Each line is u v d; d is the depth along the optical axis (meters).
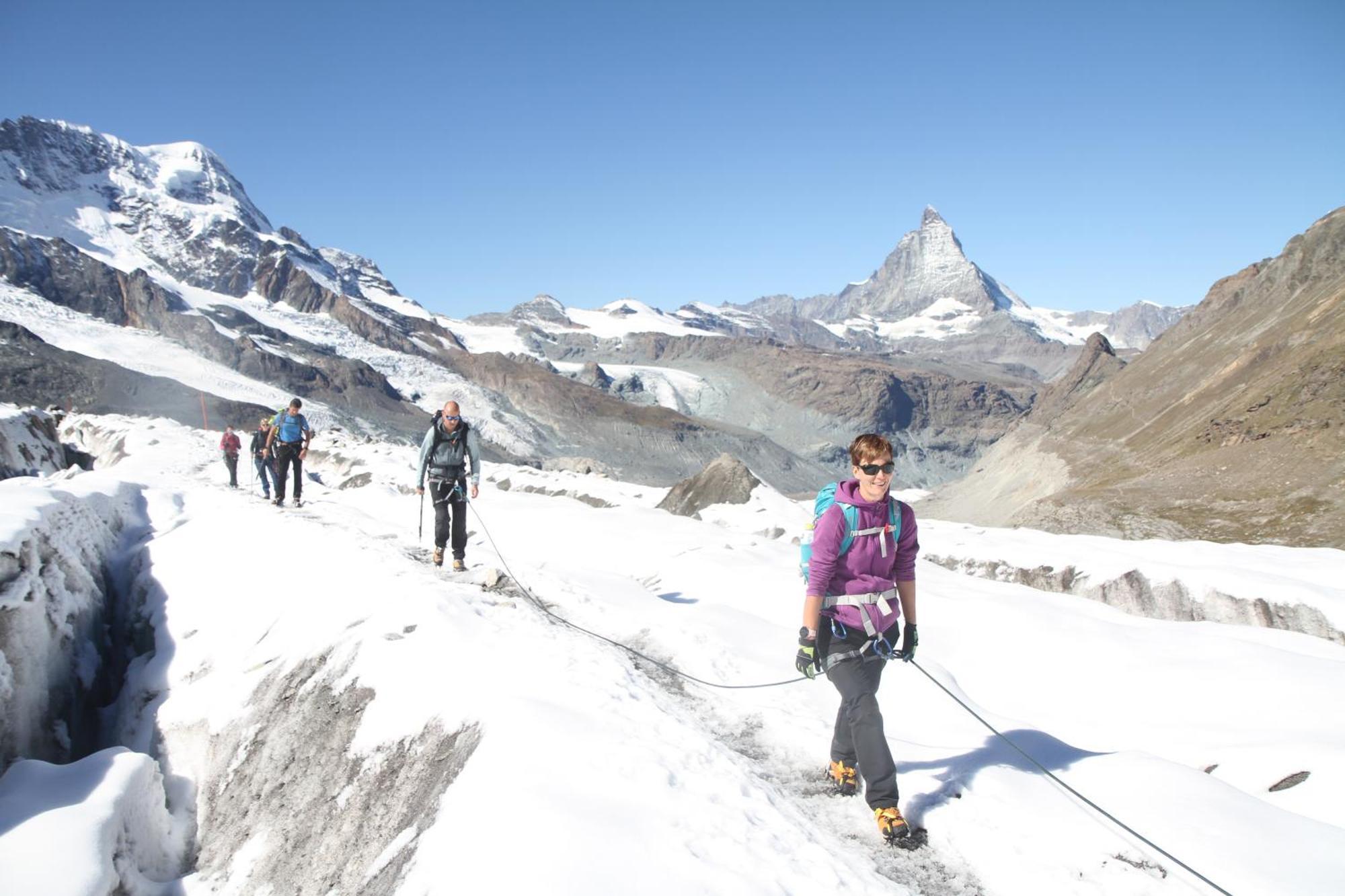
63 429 42.38
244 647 8.02
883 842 4.11
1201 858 3.69
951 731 5.48
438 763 4.82
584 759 4.27
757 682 6.68
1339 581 12.27
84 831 5.04
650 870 3.39
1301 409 48.19
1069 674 7.35
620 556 12.77
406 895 3.69
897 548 4.20
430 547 11.62
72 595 8.55
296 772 5.90
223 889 5.44
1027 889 3.68
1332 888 3.40
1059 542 15.95
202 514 12.57
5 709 6.52
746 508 19.38
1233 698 6.32
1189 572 12.44
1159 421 80.62
